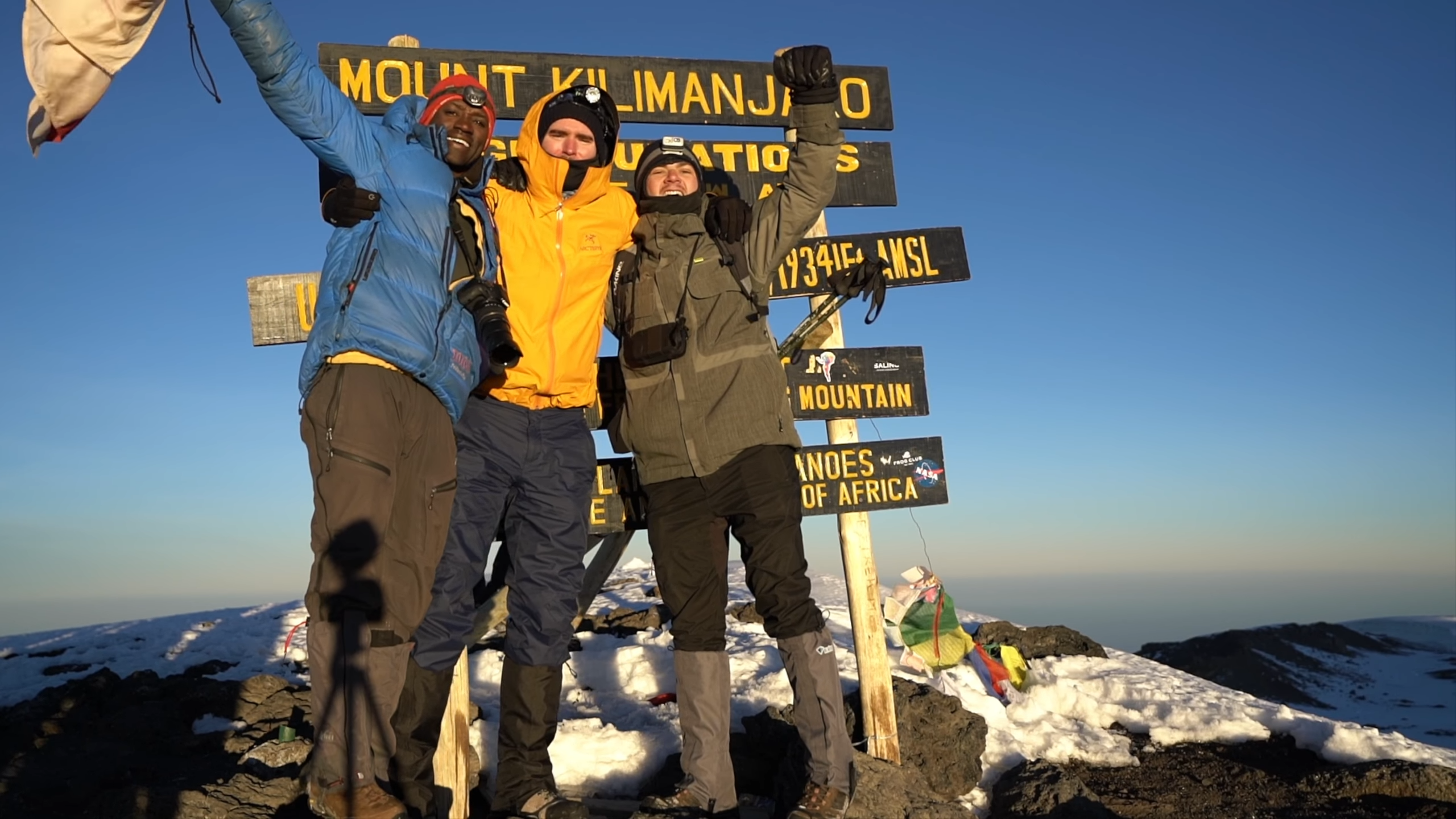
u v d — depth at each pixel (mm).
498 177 3232
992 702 5508
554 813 3064
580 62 4449
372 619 2436
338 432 2414
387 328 2463
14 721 5191
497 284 2799
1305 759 5332
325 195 2592
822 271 4734
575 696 5473
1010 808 4246
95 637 7656
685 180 3520
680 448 3424
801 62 3336
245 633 7633
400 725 3084
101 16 2172
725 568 3557
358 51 4090
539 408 3209
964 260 4855
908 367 4836
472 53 4270
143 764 4457
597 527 4184
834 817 3293
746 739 4402
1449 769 4719
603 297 3283
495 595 4289
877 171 4898
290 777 3986
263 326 3895
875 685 4500
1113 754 5188
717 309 3432
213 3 2291
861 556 4609
